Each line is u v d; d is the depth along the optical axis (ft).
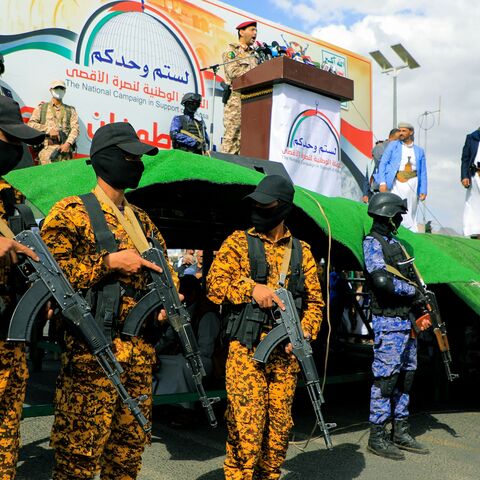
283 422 11.23
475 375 26.35
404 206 16.58
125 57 33.68
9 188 8.79
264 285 11.24
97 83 32.32
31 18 29.58
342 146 49.34
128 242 9.52
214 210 20.31
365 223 18.10
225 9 39.58
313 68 25.73
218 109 39.11
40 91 29.94
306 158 25.93
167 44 35.94
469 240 26.71
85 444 8.89
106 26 32.76
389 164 30.76
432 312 17.17
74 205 9.23
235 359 11.13
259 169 20.35
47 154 26.91
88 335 8.61
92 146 9.71
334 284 27.48
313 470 15.21
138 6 34.40
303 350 11.15
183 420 18.39
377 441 16.84
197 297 18.71
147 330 9.62
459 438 19.01
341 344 27.71
